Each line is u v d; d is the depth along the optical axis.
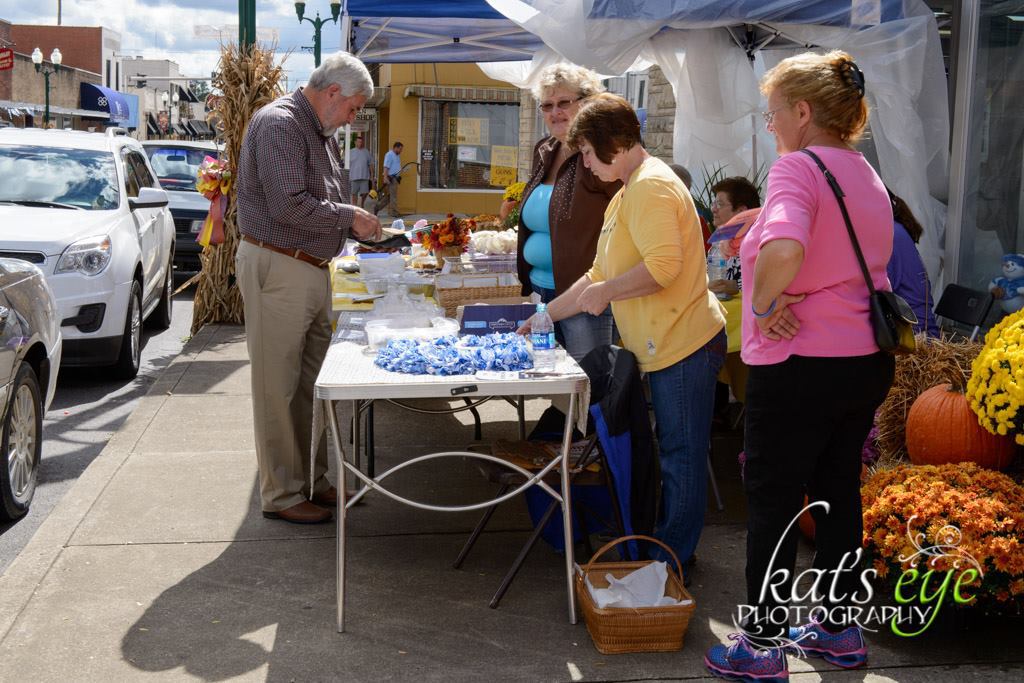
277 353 4.64
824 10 6.14
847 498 3.42
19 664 3.48
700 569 4.32
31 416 5.33
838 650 3.50
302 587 4.11
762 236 3.06
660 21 6.06
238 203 4.64
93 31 55.88
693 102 7.18
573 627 3.79
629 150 3.80
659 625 3.56
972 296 5.03
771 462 3.28
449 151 25.73
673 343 3.87
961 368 4.69
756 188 6.86
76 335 7.64
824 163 3.12
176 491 5.20
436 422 6.65
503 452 4.28
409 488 5.32
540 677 3.43
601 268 4.16
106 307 7.76
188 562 4.34
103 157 9.08
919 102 6.26
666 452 3.98
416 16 6.89
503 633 3.74
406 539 4.63
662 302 3.84
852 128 3.21
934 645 3.66
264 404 4.69
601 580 3.83
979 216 6.35
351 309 5.38
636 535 3.97
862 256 3.14
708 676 3.45
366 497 5.17
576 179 4.58
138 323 8.61
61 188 8.62
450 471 5.62
